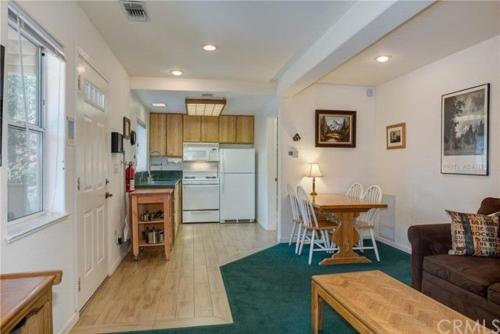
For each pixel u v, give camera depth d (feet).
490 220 8.38
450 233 8.95
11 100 5.48
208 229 18.98
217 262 12.55
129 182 13.08
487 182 10.00
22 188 5.94
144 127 19.25
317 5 7.89
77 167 7.68
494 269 7.22
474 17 8.38
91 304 8.66
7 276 4.23
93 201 9.04
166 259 12.80
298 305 8.68
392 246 14.73
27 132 5.93
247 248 14.70
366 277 7.11
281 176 15.66
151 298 9.11
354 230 12.53
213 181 21.20
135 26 9.07
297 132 15.66
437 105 12.05
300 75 11.84
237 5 7.88
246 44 10.48
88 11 8.15
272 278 10.76
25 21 5.39
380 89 15.67
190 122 21.79
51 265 6.30
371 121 16.22
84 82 8.23
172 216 14.73
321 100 15.79
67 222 7.10
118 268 11.71
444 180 11.71
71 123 7.27
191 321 7.79
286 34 9.68
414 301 5.92
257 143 21.67
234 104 18.39
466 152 10.72
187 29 9.29
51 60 6.77
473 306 6.97
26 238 5.37
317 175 15.05
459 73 11.04
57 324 6.66
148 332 7.26
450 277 7.60
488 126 9.93
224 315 8.11
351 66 12.70
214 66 12.87
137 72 13.64
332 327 7.48
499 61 9.62
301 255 13.52
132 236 12.70
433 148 12.26
